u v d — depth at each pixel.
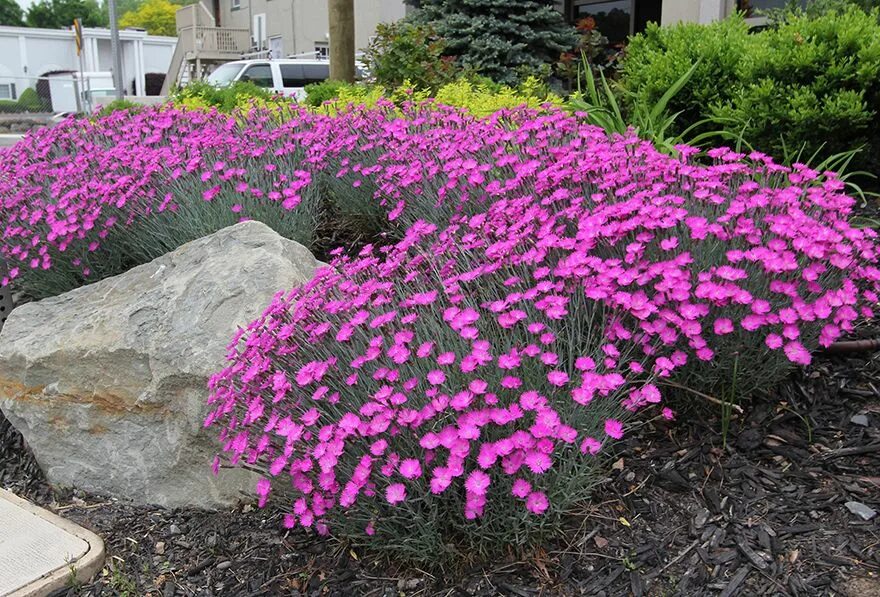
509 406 2.40
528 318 2.75
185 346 3.27
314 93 8.97
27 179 5.13
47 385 3.58
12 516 3.27
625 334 2.62
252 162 4.78
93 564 2.91
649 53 6.30
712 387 2.91
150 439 3.37
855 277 3.10
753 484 2.64
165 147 5.16
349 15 9.86
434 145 4.44
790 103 5.05
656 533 2.51
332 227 5.33
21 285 4.94
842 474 2.63
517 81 11.31
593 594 2.33
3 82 36.19
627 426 2.69
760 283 2.90
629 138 4.04
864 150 5.16
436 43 9.15
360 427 2.34
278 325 2.90
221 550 2.92
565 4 14.97
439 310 2.80
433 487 2.16
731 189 3.49
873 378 3.06
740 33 5.95
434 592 2.44
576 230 3.37
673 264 2.76
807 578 2.27
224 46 28.58
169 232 4.56
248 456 2.63
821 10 6.91
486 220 3.40
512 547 2.52
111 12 26.27
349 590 2.54
